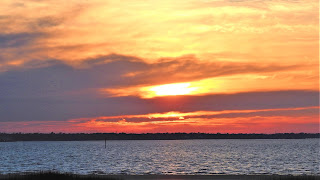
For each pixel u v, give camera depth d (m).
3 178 47.47
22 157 158.75
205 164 109.31
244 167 97.25
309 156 153.50
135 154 183.75
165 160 130.38
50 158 148.38
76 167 99.06
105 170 87.50
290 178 49.66
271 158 140.12
